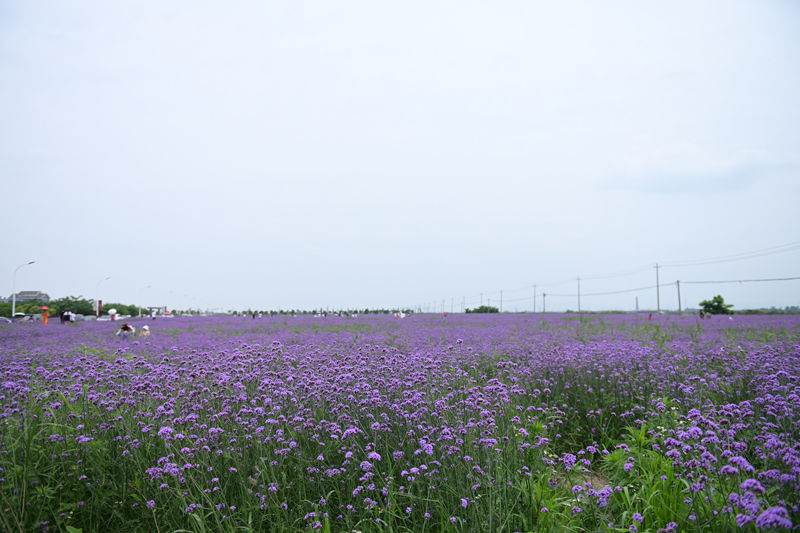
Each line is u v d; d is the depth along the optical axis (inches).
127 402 248.1
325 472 199.6
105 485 192.9
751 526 141.3
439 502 175.9
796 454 167.0
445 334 842.2
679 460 183.5
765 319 1342.3
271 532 167.6
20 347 674.8
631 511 175.6
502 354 533.3
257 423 234.5
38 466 189.9
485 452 201.8
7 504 164.1
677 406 291.4
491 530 157.4
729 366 382.9
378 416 246.5
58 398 256.2
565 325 1198.3
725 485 169.9
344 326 1295.5
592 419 297.3
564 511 178.9
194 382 298.8
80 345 692.1
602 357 436.8
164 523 174.6
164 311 4266.7
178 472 177.5
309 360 393.4
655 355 445.1
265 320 1897.1
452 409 254.7
